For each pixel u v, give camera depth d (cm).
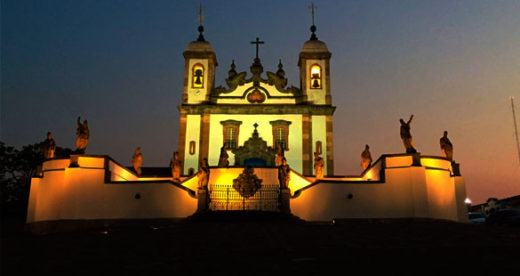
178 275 1105
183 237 1748
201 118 4294
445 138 3045
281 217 2512
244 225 2141
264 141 4216
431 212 2736
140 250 1465
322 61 4544
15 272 1148
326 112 4338
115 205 2717
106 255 1377
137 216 2705
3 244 1616
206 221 2466
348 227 2125
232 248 1484
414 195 2728
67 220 2653
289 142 4247
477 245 1527
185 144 4231
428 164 2842
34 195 2906
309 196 2788
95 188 2725
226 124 4266
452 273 1099
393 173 2803
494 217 2698
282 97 4403
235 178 2995
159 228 2134
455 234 1855
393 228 2088
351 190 2805
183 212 2725
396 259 1274
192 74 4472
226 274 1110
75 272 1145
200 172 2720
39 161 4666
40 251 1455
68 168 2717
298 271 1133
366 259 1277
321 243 1584
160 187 2745
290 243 1583
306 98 4406
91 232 2094
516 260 1240
